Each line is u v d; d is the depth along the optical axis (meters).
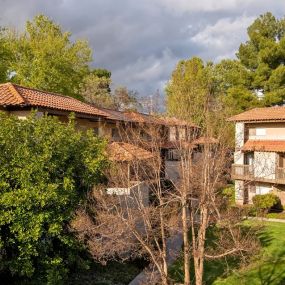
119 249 15.94
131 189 16.80
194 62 42.41
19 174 12.19
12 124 13.02
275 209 32.66
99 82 60.91
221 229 18.97
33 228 11.95
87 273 17.36
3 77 36.16
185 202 13.87
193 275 17.88
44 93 25.16
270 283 16.78
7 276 13.49
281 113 34.38
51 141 13.14
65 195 12.77
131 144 19.53
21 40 39.34
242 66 46.47
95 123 27.34
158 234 16.22
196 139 14.36
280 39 44.03
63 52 39.41
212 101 15.92
